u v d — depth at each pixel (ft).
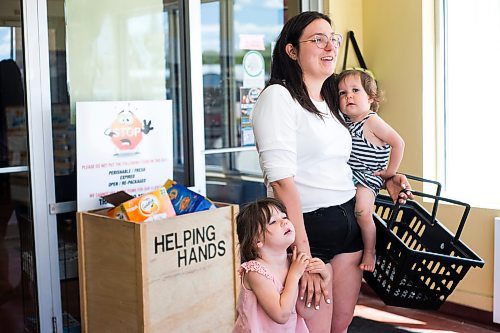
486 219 13.38
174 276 10.12
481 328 13.35
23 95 10.93
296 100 7.06
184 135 12.90
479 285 13.62
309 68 7.15
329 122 7.29
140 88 12.17
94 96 11.60
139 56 12.12
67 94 11.29
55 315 11.34
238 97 13.56
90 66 11.53
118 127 11.38
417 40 14.46
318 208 7.27
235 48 13.44
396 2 14.79
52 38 11.07
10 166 10.91
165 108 12.04
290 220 7.00
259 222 7.16
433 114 14.62
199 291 10.47
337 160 7.38
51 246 11.25
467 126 14.33
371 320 13.87
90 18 11.48
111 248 10.22
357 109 8.05
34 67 10.91
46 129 11.08
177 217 10.11
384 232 7.55
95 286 10.60
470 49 14.16
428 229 8.28
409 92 14.69
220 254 10.75
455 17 14.35
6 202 10.93
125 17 11.90
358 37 15.49
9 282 11.20
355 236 7.60
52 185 11.19
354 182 8.05
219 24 13.15
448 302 14.15
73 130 11.39
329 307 7.38
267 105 7.00
